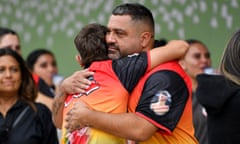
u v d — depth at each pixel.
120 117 6.80
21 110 10.13
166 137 6.99
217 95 7.16
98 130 6.91
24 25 18.38
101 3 17.00
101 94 7.02
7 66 10.16
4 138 9.91
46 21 17.98
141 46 7.22
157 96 6.84
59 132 11.49
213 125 7.27
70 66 17.53
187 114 7.09
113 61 7.20
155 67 7.03
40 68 14.72
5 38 12.15
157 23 15.92
